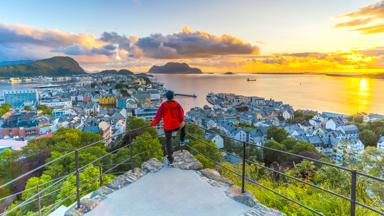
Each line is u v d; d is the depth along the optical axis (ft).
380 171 32.76
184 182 16.88
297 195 20.47
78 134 121.60
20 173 78.89
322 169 25.43
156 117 19.04
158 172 18.69
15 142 140.87
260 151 111.34
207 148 68.95
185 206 13.89
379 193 21.49
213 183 16.72
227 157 99.45
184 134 20.88
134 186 16.53
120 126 225.56
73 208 14.21
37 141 105.40
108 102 431.43
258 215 12.87
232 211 13.33
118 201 14.74
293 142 132.36
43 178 58.44
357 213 16.31
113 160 81.41
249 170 27.68
